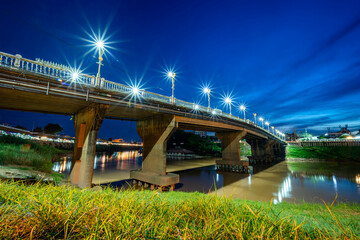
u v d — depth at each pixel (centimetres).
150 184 2192
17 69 1195
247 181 2959
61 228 201
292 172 3912
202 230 212
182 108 2392
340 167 4622
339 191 2294
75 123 2077
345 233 230
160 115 2367
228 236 208
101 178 2864
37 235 181
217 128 3503
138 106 1884
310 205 1178
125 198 291
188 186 2575
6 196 278
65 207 237
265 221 230
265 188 2467
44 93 1314
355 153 6025
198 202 310
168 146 9350
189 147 9038
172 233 207
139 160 5991
